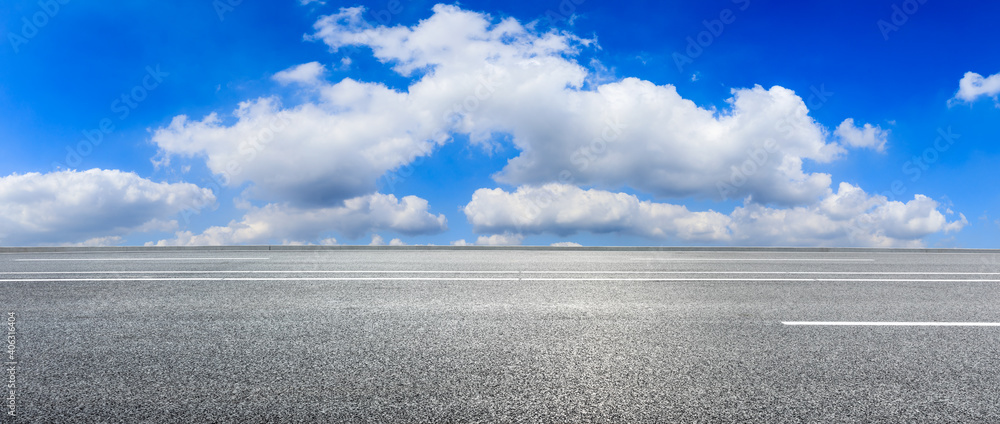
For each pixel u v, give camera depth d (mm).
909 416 3020
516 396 3254
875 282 8023
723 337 4629
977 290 7309
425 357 4008
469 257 12211
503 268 9656
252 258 11578
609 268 9805
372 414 2988
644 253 14078
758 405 3145
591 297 6543
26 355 4020
